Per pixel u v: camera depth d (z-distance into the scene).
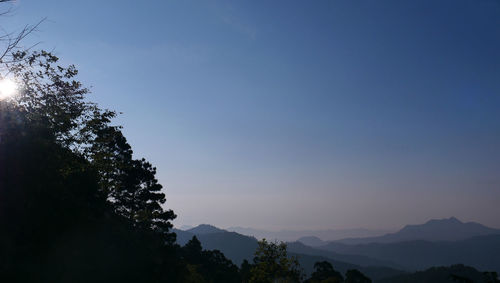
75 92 23.11
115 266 22.41
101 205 25.84
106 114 25.09
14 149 16.58
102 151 26.36
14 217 15.80
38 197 17.06
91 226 20.83
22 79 18.39
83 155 24.55
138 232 38.19
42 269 15.82
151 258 30.45
